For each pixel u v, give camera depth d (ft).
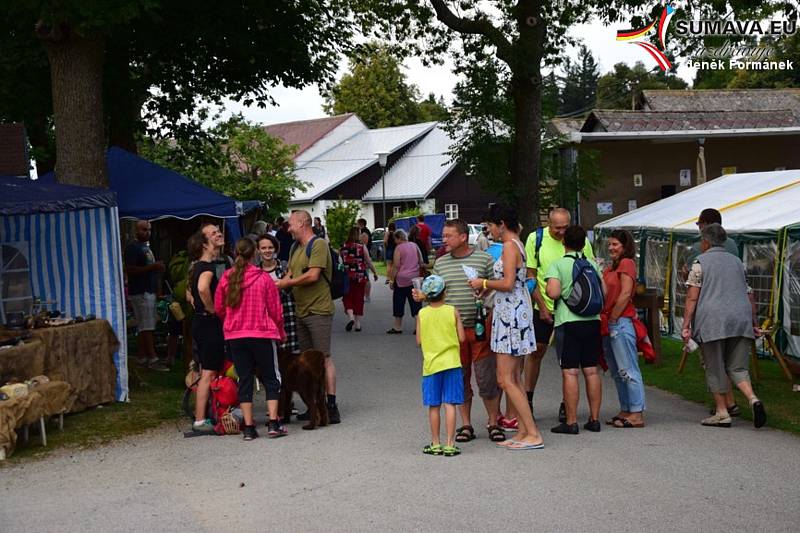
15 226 35.37
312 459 25.46
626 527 18.53
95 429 30.07
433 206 174.50
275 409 28.68
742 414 30.81
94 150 40.14
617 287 28.68
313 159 192.85
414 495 21.36
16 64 59.31
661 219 55.72
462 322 27.12
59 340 31.78
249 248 28.53
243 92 75.10
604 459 24.48
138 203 44.27
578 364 28.07
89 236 35.35
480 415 31.96
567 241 27.55
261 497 21.62
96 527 19.56
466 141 68.85
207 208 44.83
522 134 63.00
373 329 59.62
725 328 28.22
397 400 34.86
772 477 22.34
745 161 97.09
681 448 25.71
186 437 29.01
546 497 20.85
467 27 63.52
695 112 98.32
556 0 66.74
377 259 144.05
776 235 41.55
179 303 38.27
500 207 26.37
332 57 73.92
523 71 61.21
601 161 94.22
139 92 68.08
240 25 64.08
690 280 29.12
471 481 22.50
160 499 21.67
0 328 31.12
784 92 116.26
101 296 35.24
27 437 28.04
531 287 28.86
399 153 192.44
